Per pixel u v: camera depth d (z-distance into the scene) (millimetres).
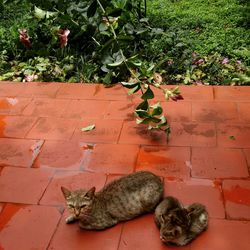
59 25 2264
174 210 1196
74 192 1235
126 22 2117
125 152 1566
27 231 1280
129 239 1218
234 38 2248
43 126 1763
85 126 1737
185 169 1456
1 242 1250
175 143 1589
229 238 1194
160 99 1868
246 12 2477
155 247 1186
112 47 1818
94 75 2104
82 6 2031
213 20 2428
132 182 1286
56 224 1295
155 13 2535
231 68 2051
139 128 1689
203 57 2133
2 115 1855
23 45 2326
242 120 1688
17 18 2607
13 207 1369
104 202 1256
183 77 2031
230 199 1320
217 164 1468
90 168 1506
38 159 1573
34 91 2016
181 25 2406
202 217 1200
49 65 2160
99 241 1224
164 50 2213
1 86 2078
